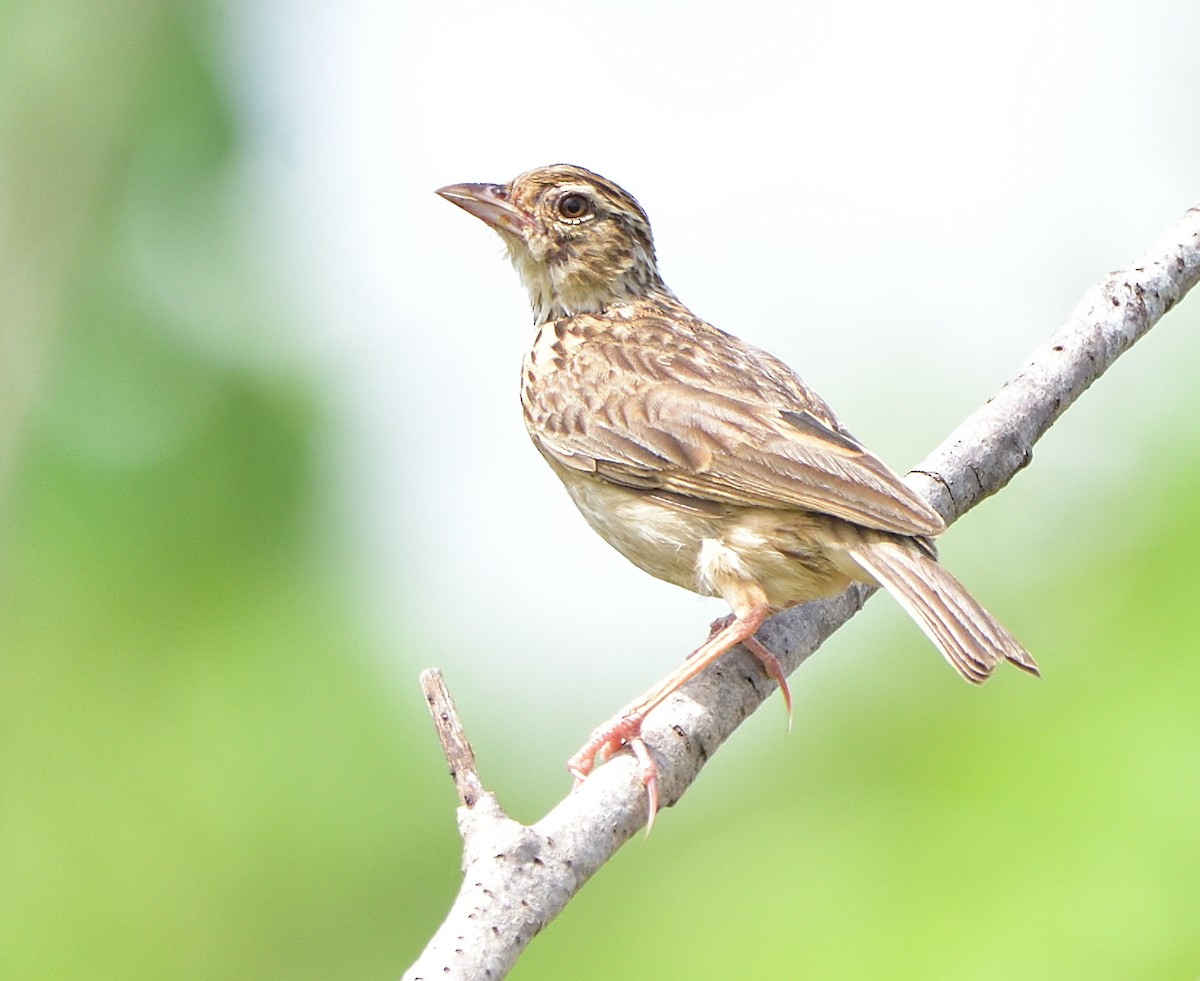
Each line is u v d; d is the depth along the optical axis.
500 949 7.30
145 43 17.17
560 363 10.73
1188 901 12.17
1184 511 13.62
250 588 17.11
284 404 16.98
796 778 14.62
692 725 8.90
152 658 17.14
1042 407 10.13
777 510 9.68
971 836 13.11
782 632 9.68
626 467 10.20
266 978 17.17
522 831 7.55
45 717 17.09
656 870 14.97
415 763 17.41
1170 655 13.12
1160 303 10.35
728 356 10.72
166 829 17.28
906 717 14.32
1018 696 13.65
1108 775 12.80
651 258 11.61
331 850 17.20
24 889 17.11
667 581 10.42
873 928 13.13
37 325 17.11
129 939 17.14
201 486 16.92
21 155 16.98
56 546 16.89
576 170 11.38
